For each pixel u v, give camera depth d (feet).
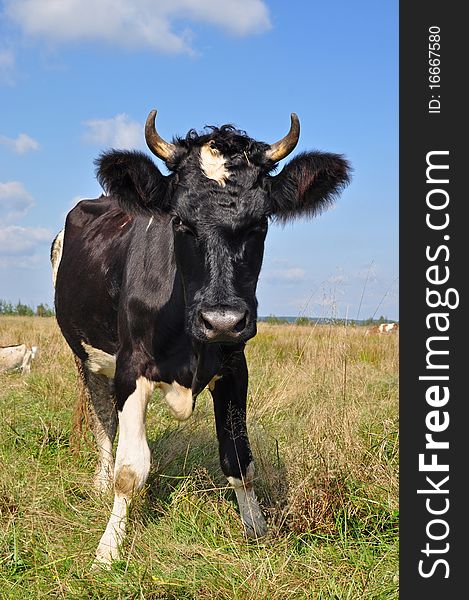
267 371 27.68
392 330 50.75
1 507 14.28
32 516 13.82
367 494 14.12
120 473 13.62
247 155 12.84
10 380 30.32
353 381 25.48
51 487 15.48
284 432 19.12
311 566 11.72
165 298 13.82
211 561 11.93
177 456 16.67
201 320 11.51
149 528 13.42
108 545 12.96
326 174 13.65
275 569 11.52
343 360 23.94
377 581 11.28
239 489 14.24
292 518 13.76
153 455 16.94
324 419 16.71
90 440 18.97
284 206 13.61
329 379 23.41
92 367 18.57
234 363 14.47
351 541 12.81
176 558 12.14
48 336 49.16
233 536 13.60
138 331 14.37
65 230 20.72
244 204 12.25
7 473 15.98
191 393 14.11
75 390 25.08
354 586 11.13
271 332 51.39
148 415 21.22
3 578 11.75
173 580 11.37
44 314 99.76
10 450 18.53
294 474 14.64
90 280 17.34
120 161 12.64
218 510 14.17
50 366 30.76
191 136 13.25
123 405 14.30
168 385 14.28
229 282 11.75
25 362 37.37
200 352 13.42
